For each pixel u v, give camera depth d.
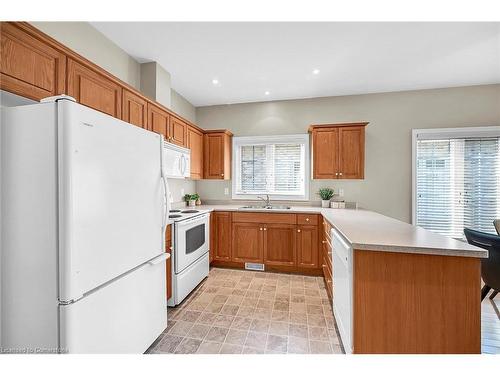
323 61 2.56
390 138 3.35
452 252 1.29
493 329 1.91
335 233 1.96
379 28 2.02
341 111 3.52
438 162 3.23
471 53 2.39
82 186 1.09
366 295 1.41
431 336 1.35
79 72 1.58
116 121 1.30
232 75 2.90
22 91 1.24
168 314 2.15
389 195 3.36
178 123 2.93
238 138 3.88
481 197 3.09
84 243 1.10
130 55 2.45
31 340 1.08
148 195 1.57
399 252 1.37
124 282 1.36
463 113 3.14
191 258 2.58
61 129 1.03
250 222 3.27
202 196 4.00
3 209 1.11
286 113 3.72
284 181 3.80
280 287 2.74
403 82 3.06
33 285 1.08
